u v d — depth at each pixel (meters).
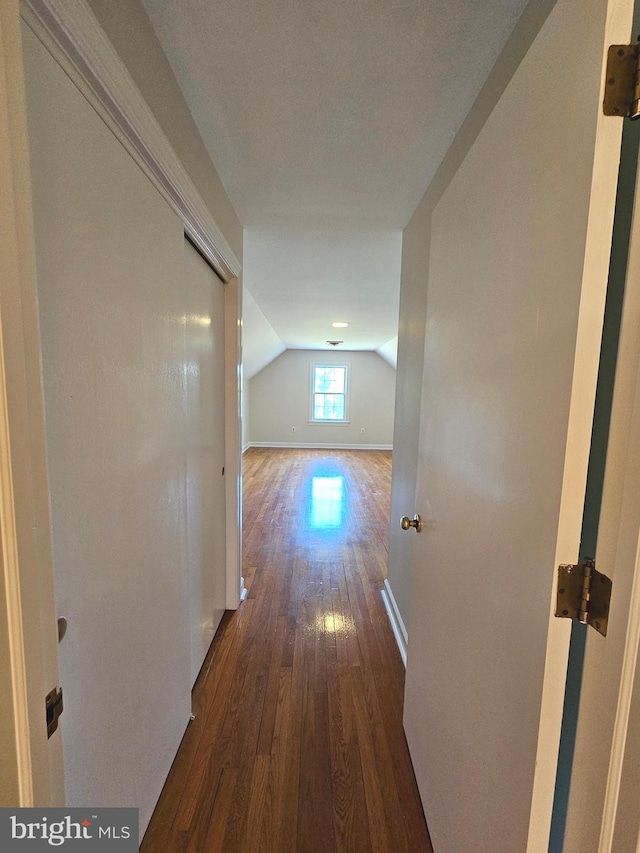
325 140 1.35
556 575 0.55
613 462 0.51
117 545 0.86
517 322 0.69
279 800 1.18
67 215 0.66
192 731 1.41
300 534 3.49
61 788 0.60
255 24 0.91
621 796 0.51
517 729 0.64
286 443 8.55
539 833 0.59
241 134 1.32
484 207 0.85
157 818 1.12
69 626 0.70
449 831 0.93
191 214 1.22
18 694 0.49
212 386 1.79
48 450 0.63
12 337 0.45
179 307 1.22
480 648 0.80
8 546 0.47
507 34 0.92
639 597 0.48
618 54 0.47
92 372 0.75
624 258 0.54
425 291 1.65
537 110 0.64
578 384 0.52
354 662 1.81
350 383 8.42
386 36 0.93
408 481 1.91
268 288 3.31
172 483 1.20
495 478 0.76
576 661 0.61
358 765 1.30
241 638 1.96
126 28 0.80
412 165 1.49
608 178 0.49
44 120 0.59
